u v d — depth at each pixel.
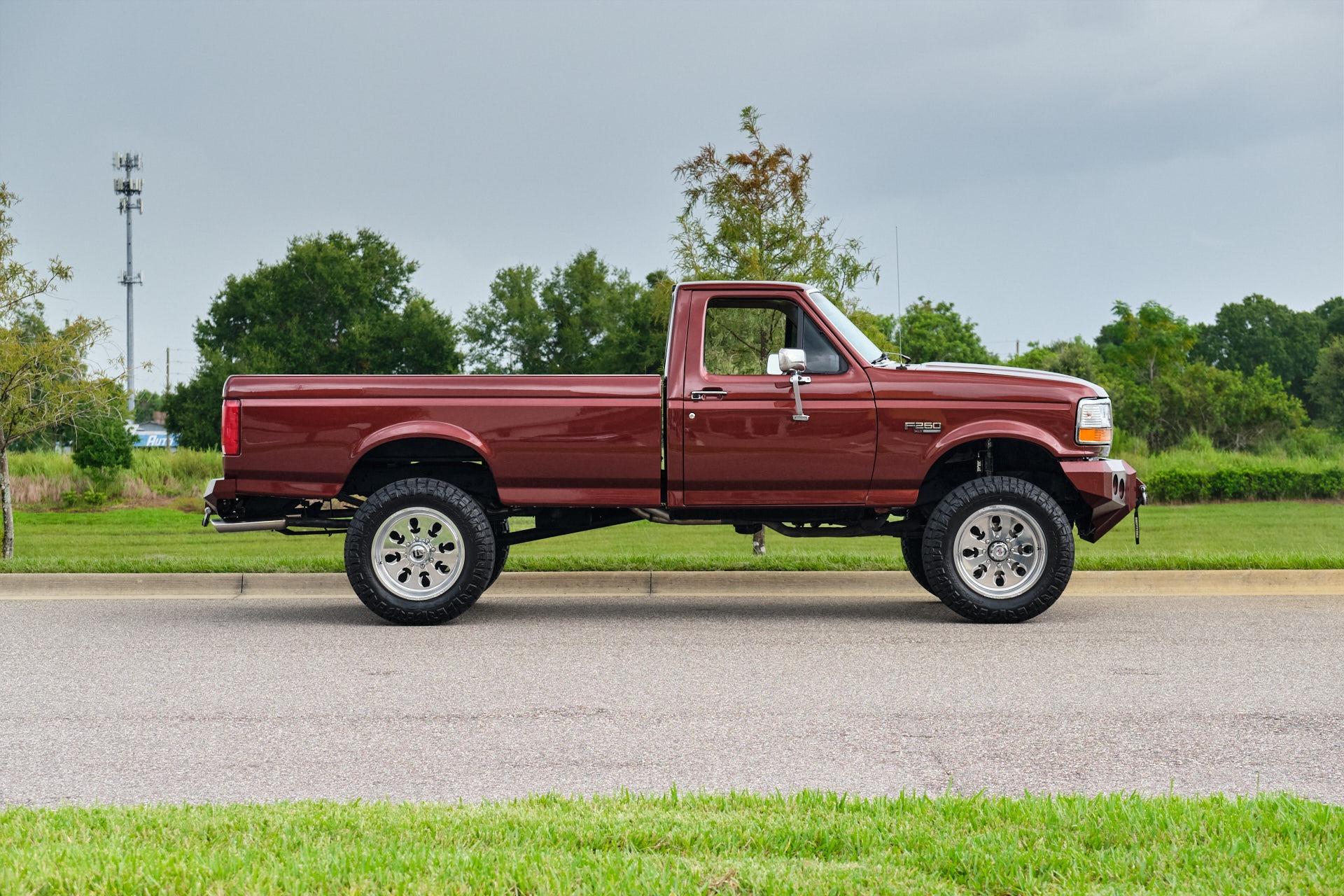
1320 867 3.69
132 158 77.69
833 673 7.38
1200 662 7.68
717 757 5.49
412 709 6.47
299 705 6.58
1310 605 10.18
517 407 9.30
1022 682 7.11
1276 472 28.95
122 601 10.90
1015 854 3.80
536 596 11.13
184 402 71.94
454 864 3.70
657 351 63.72
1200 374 37.16
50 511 27.77
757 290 9.47
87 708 6.50
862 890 3.50
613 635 8.81
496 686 7.05
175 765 5.39
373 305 76.12
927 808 4.40
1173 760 5.41
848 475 9.27
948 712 6.36
